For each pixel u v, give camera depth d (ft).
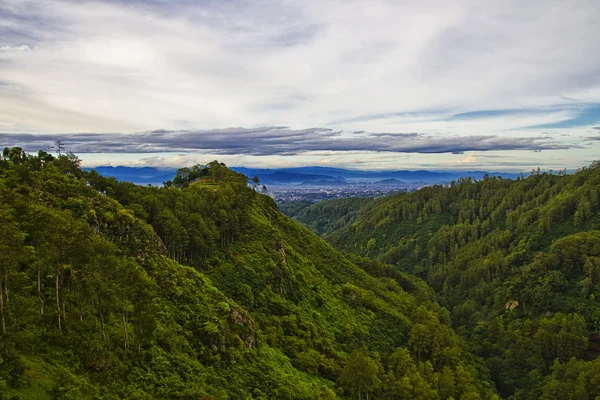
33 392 85.10
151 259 170.50
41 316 109.70
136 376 112.88
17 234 97.30
